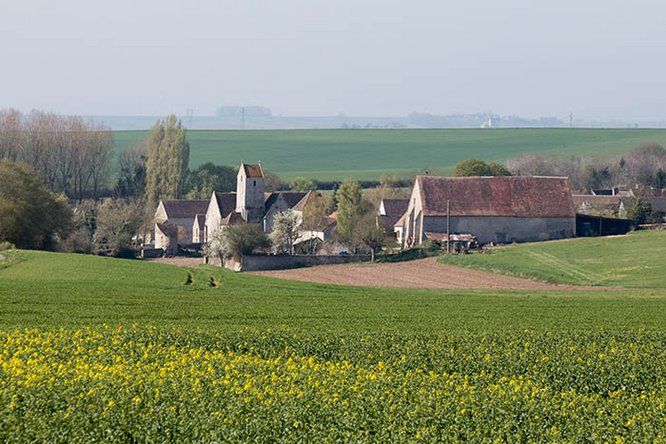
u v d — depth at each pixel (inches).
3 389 2422.5
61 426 2166.6
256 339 3683.6
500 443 2192.4
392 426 2257.6
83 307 4928.6
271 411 2319.1
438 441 2206.0
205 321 4544.8
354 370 3006.9
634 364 3235.7
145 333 3742.6
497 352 3457.2
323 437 2187.5
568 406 2532.0
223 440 2143.2
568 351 3511.3
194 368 2792.8
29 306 4891.7
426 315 4980.3
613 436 2287.2
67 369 2723.9
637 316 5024.6
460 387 2696.9
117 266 7436.0
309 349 3501.5
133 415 2240.4
